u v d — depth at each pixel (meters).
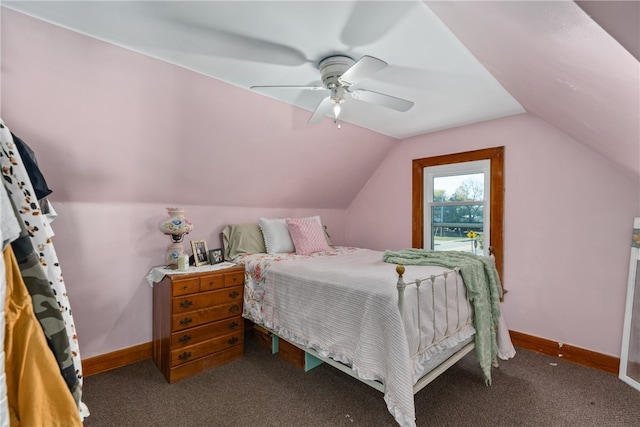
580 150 2.40
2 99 1.58
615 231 2.25
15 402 0.76
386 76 2.01
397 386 1.42
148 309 2.56
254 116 2.44
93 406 1.86
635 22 0.60
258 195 3.22
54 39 1.50
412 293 1.61
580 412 1.78
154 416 1.76
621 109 1.09
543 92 1.61
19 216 0.85
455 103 2.48
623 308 2.21
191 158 2.45
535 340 2.63
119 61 1.71
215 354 2.34
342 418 1.74
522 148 2.71
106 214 2.35
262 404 1.87
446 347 1.79
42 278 0.87
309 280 2.05
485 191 2.96
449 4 1.13
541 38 0.95
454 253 2.39
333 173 3.55
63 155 1.93
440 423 1.68
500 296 2.26
